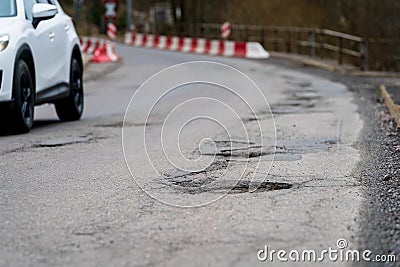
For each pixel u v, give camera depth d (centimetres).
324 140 1420
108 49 4803
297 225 804
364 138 1444
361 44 3769
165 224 813
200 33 7750
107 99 2416
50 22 1725
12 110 1492
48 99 1669
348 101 2205
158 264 684
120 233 782
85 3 11000
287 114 1848
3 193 979
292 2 6022
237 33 6412
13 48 1483
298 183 1015
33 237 774
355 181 1028
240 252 716
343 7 5209
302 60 4434
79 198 940
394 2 4834
